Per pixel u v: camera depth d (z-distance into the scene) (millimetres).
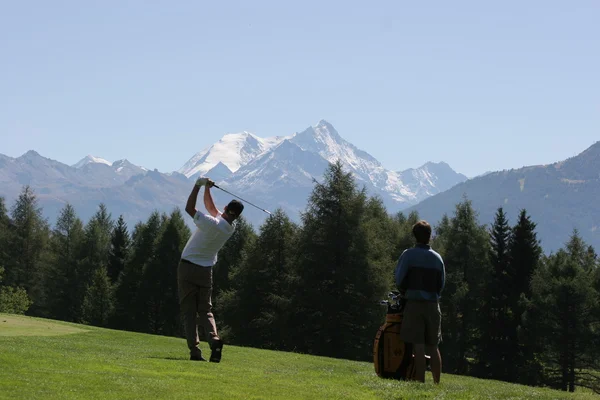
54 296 117312
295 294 65688
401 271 15211
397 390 13414
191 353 16766
